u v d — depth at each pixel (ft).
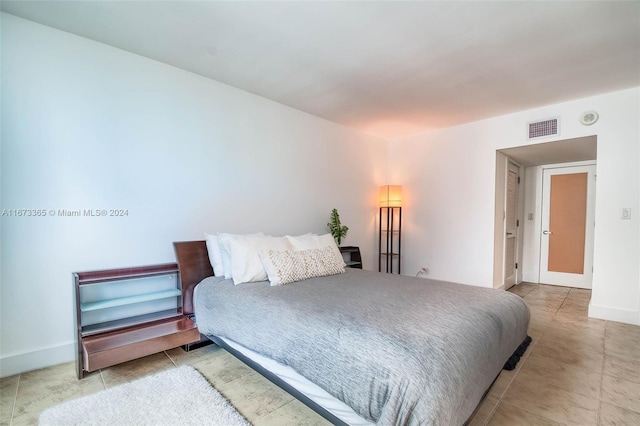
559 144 12.26
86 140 7.66
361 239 15.71
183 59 8.71
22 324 6.88
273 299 6.35
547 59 8.46
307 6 6.40
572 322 10.36
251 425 5.12
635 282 10.21
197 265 8.89
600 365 7.30
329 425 5.15
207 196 9.90
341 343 4.58
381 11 6.55
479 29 7.16
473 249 13.96
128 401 5.64
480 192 13.73
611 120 10.61
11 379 6.53
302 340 5.04
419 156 15.88
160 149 8.91
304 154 12.86
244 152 10.86
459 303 5.98
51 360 7.17
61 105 7.33
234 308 6.75
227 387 6.30
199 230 9.71
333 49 8.09
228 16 6.77
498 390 6.25
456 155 14.51
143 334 7.47
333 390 4.43
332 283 7.73
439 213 15.11
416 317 5.13
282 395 6.04
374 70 9.20
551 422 5.28
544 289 15.35
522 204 17.06
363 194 15.75
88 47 7.69
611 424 5.22
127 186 8.30
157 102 8.84
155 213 8.81
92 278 7.18
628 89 10.31
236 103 10.61
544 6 6.36
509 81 9.82
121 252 8.20
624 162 10.37
